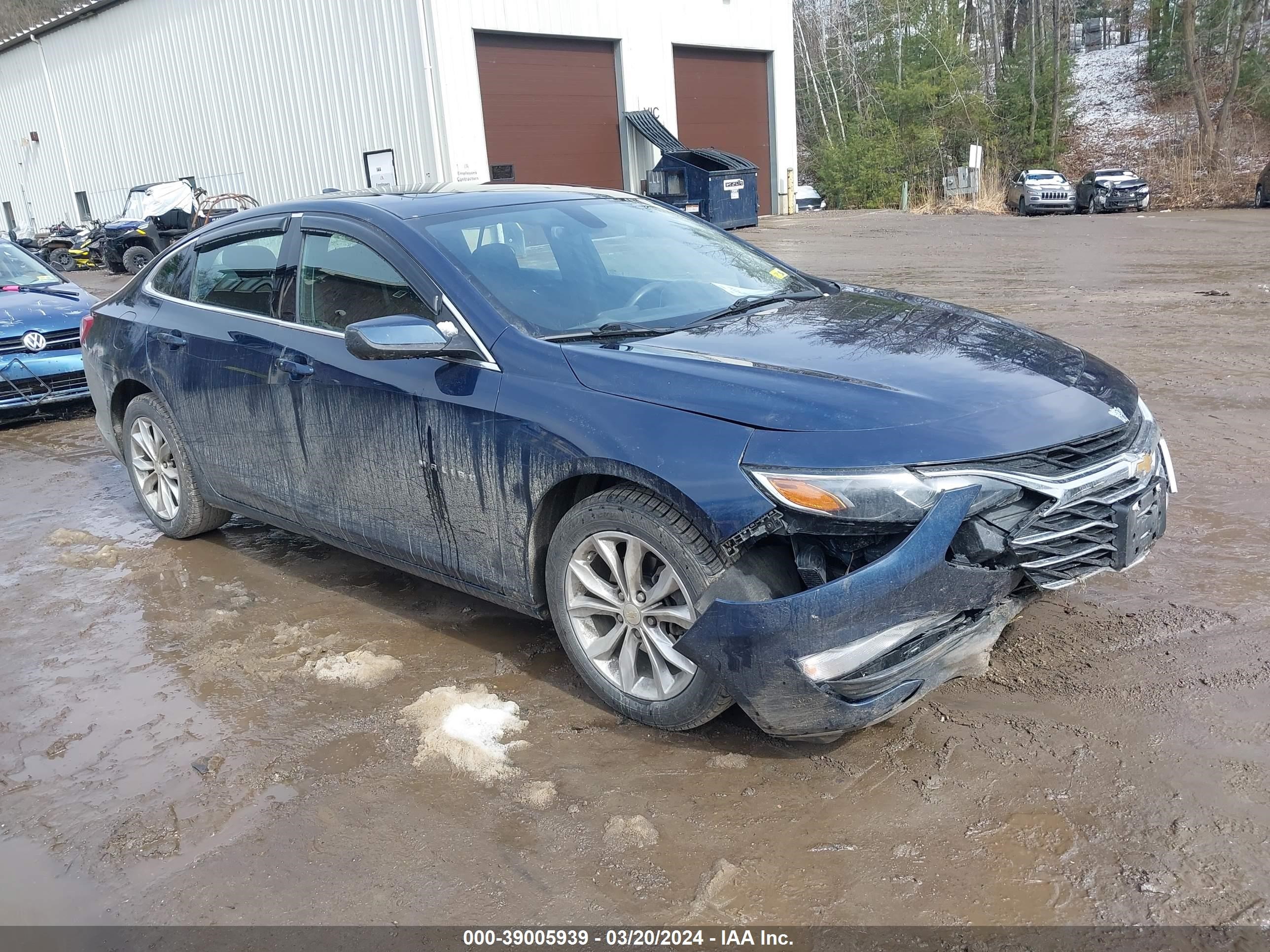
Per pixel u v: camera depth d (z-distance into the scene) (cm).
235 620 404
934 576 252
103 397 511
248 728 320
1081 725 289
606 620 315
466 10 2014
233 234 436
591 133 2341
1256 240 1634
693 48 2577
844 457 252
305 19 2169
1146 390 662
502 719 314
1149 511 288
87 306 813
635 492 286
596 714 315
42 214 3312
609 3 2298
